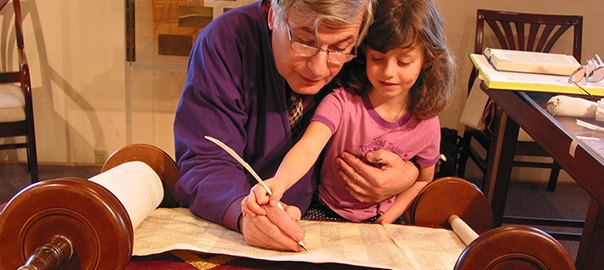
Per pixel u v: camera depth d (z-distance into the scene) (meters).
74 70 2.63
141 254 0.74
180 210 0.95
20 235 0.64
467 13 2.62
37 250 0.62
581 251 1.21
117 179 0.85
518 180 2.97
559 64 1.45
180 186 0.93
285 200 1.05
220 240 0.80
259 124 1.02
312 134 0.98
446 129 2.55
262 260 0.76
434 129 1.08
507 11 2.63
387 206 1.11
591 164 0.92
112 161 1.00
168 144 2.78
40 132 2.72
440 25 0.95
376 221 1.08
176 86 2.68
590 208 1.18
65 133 2.73
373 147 1.05
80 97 2.67
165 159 1.00
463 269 0.63
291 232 0.76
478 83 2.38
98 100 2.68
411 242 0.84
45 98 2.66
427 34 0.90
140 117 2.65
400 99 1.03
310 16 0.76
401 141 1.05
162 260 0.75
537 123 1.19
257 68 0.98
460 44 2.67
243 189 0.89
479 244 0.63
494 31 2.42
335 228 0.90
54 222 0.64
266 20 0.98
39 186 0.63
